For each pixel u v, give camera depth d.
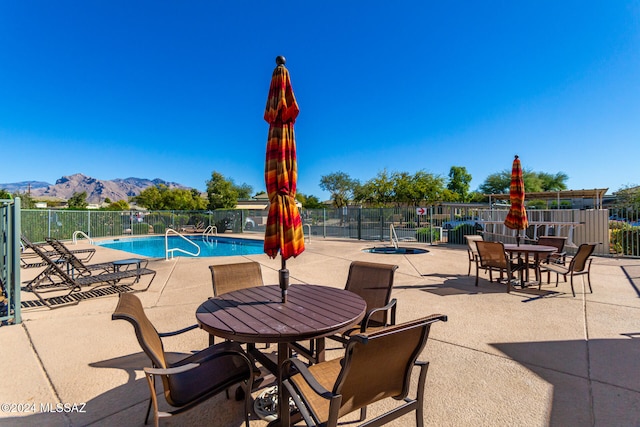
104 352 3.14
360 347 1.34
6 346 3.28
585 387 2.38
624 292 5.22
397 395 1.68
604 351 3.01
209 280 6.50
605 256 9.20
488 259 5.69
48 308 4.67
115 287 5.81
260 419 2.04
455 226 15.11
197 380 1.84
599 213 9.82
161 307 4.69
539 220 11.55
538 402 2.20
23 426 1.99
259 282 3.28
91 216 18.19
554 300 4.82
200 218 23.98
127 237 18.75
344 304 2.36
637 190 14.43
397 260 8.91
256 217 23.06
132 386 2.50
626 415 2.03
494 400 2.24
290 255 2.25
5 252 4.37
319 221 18.73
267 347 3.30
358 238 16.67
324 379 1.83
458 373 2.64
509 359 2.88
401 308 4.50
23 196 23.56
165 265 8.30
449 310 4.39
